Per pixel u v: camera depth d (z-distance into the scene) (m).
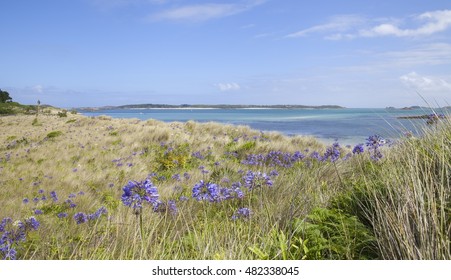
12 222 6.64
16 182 12.63
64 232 5.98
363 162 6.87
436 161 4.45
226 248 3.91
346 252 3.41
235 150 16.38
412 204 3.42
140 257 3.67
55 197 9.41
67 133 27.98
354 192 4.85
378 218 3.60
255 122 67.94
